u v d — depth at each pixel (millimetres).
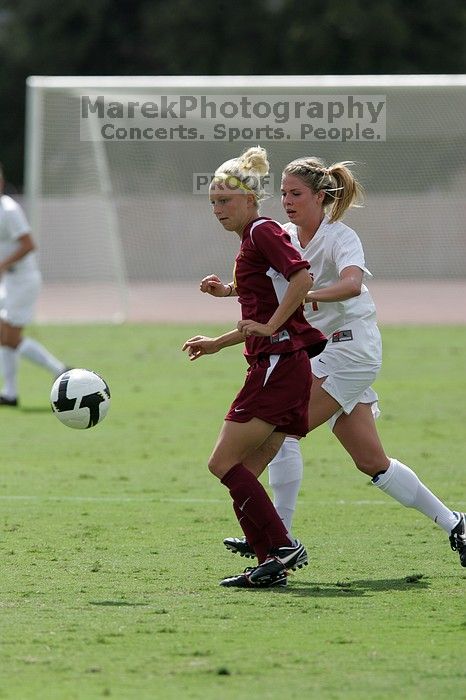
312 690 15539
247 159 21000
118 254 89188
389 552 24766
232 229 21281
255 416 21125
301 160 23156
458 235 109562
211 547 25172
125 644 17719
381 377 57594
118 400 50500
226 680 15992
